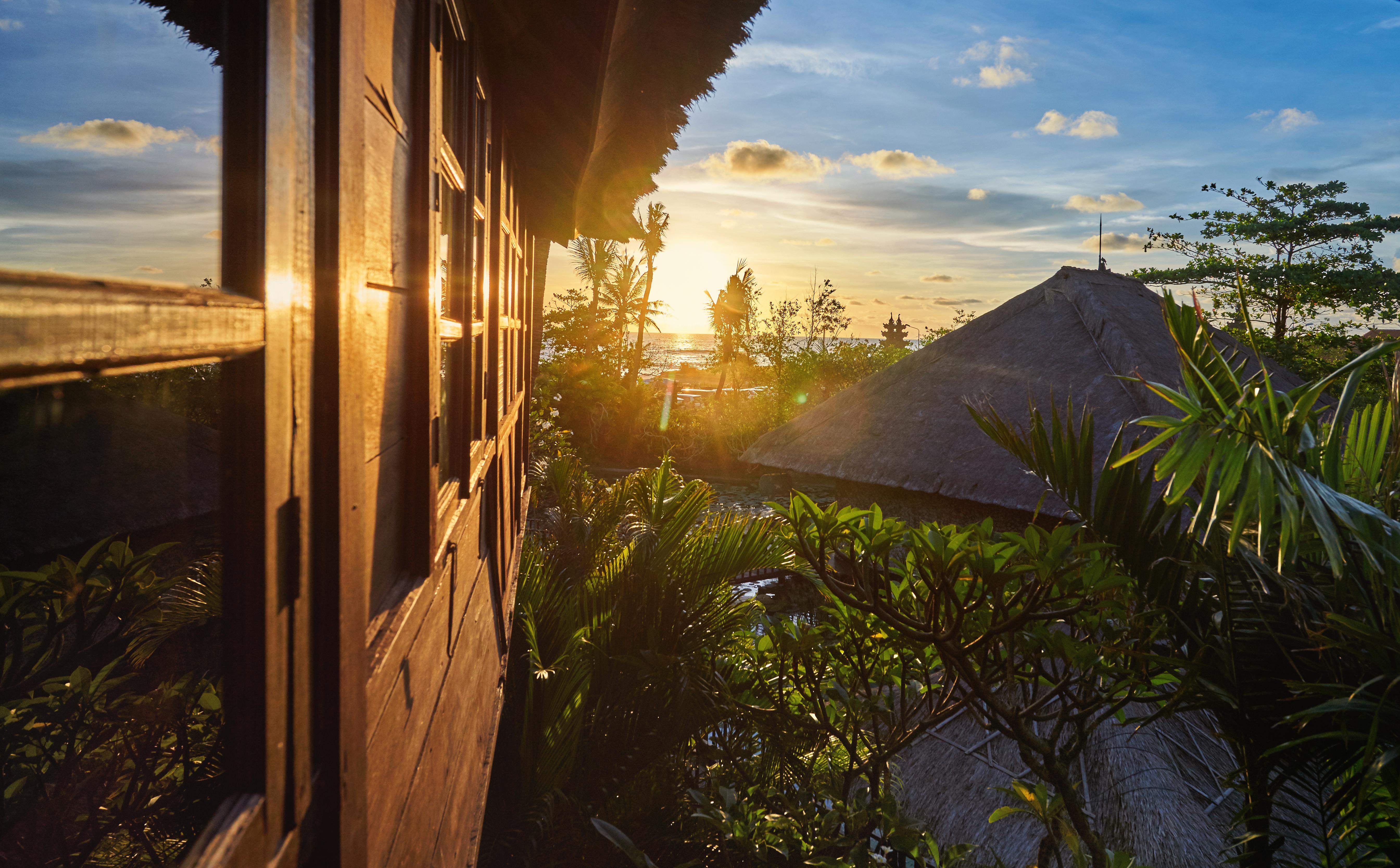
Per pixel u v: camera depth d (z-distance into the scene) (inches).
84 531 26.5
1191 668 97.7
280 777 29.4
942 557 113.0
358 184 38.9
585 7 90.7
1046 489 112.7
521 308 210.5
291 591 30.5
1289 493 75.7
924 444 279.6
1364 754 81.6
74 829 38.0
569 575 269.0
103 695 37.8
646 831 177.9
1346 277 717.3
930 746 187.9
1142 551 102.3
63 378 16.7
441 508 71.4
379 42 46.4
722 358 1197.1
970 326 322.7
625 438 833.5
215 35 24.6
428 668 59.2
